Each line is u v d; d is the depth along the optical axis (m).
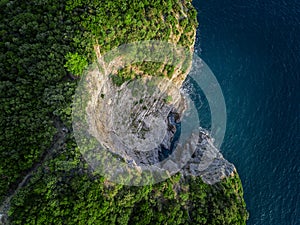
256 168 77.06
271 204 74.69
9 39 55.16
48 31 55.03
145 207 56.91
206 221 61.59
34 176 49.59
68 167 50.81
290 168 77.25
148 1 64.88
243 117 80.31
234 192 69.12
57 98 52.62
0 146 50.06
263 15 89.12
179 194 62.91
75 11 57.34
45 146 51.09
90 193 50.38
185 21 70.31
